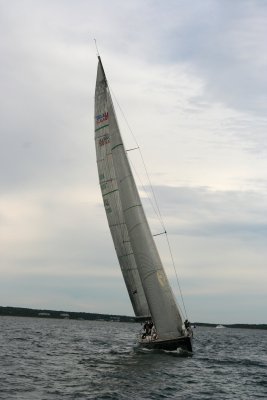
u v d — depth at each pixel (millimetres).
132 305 38469
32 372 27906
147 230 35250
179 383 25641
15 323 127438
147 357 33781
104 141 38344
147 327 37938
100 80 38312
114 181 38125
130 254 38031
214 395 23391
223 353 47938
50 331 85250
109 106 37469
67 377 26297
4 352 38812
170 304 34344
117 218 38344
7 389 22406
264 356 48656
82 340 60219
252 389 25656
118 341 60062
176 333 34312
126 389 23312
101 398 21250
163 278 34594
